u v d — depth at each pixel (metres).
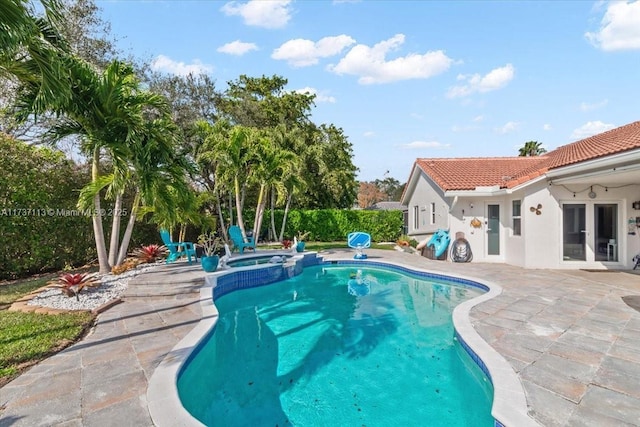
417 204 20.94
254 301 9.46
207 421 4.03
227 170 15.99
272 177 16.80
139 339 5.40
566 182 11.46
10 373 4.23
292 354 5.92
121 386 3.90
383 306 8.91
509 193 13.04
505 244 14.20
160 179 10.16
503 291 8.61
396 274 13.28
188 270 10.86
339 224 25.14
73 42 15.42
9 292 8.55
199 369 5.27
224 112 23.81
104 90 8.68
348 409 4.26
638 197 11.91
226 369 5.36
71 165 13.04
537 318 6.39
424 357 5.73
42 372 4.27
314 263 15.22
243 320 7.82
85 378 4.10
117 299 7.72
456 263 13.99
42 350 4.89
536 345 5.08
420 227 20.25
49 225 11.71
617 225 12.17
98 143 8.91
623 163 8.70
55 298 7.74
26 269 11.15
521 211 12.80
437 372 5.20
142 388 3.85
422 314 8.14
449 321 7.58
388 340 6.50
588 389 3.83
